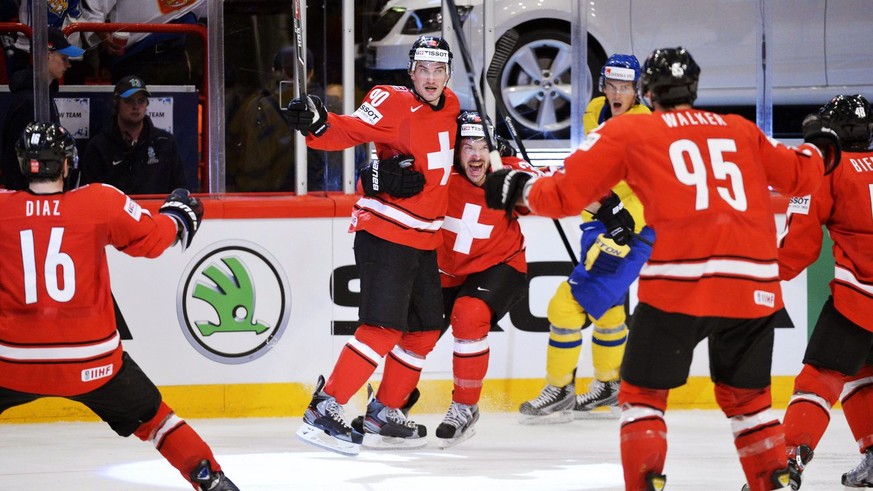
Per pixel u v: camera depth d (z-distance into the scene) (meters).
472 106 22.77
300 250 20.36
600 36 22.64
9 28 20.33
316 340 20.48
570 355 19.83
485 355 17.95
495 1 23.53
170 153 20.80
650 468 11.89
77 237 12.35
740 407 12.47
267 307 20.31
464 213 18.16
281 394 20.42
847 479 14.90
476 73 22.86
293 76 21.33
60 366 12.27
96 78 20.52
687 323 11.79
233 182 21.44
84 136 20.45
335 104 21.77
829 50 22.44
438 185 16.89
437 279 17.47
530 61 23.92
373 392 20.36
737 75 22.11
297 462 16.86
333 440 16.28
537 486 15.30
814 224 14.38
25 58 20.44
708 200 11.72
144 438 13.27
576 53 21.19
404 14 22.44
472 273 18.33
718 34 22.16
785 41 22.38
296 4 17.00
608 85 18.84
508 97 23.92
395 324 16.56
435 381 20.94
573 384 20.16
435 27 22.62
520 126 24.00
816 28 22.34
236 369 20.28
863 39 22.45
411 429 17.97
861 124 14.38
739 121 12.27
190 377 20.14
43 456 17.38
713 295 11.71
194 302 20.08
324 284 20.45
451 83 22.12
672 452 17.56
